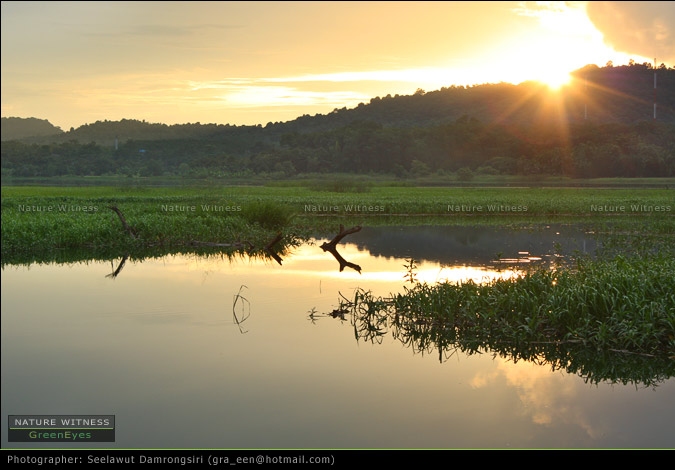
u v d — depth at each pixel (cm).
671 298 1040
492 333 1105
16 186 7769
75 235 2334
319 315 1237
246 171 13188
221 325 1152
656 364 957
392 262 1948
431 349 1029
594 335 1035
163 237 2431
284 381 863
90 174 14750
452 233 2777
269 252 2234
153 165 14325
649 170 12200
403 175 13988
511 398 819
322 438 694
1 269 1817
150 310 1272
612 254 2000
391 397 812
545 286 1179
